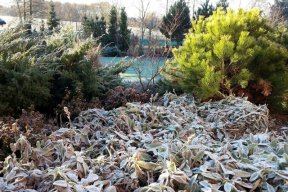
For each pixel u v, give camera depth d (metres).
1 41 3.64
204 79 3.57
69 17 21.09
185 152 1.86
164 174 1.59
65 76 3.60
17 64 3.15
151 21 9.41
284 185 1.56
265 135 2.40
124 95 3.71
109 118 2.81
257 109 3.27
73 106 3.32
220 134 2.79
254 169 1.71
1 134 2.16
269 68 3.78
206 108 3.60
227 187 1.53
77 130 2.51
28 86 3.07
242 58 3.75
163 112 2.89
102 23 16.62
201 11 15.20
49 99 3.63
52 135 2.24
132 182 1.65
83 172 1.70
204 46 4.10
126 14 15.49
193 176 1.63
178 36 14.48
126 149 2.16
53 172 1.58
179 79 4.15
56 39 4.69
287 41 4.56
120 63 4.72
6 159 1.70
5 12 15.43
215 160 1.76
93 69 3.87
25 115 2.73
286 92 3.82
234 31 4.06
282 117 4.17
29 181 1.60
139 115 2.81
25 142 1.88
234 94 3.95
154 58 6.42
